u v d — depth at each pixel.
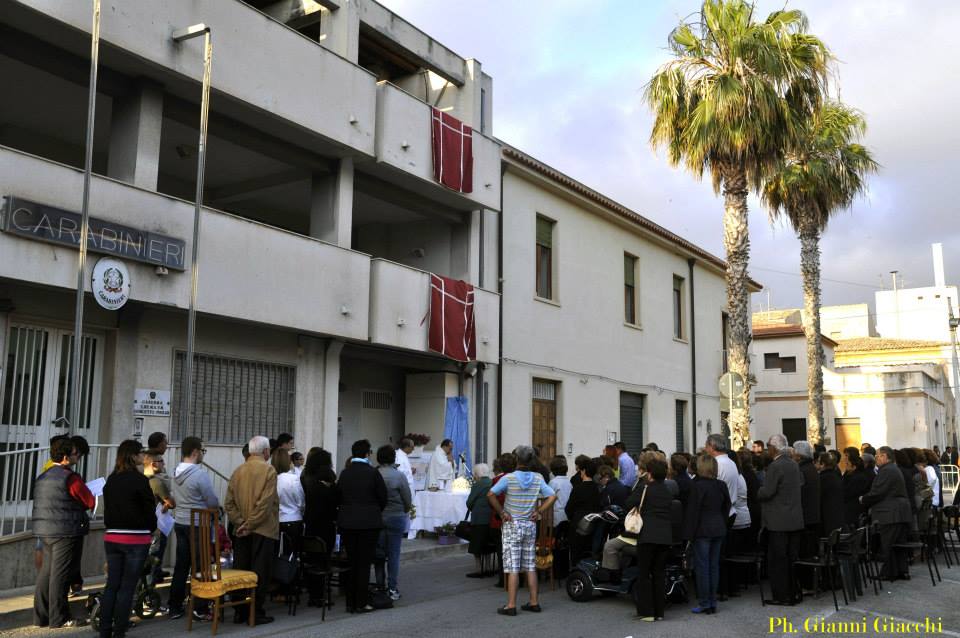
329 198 13.54
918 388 35.66
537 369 18.73
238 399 12.27
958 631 7.95
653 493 8.52
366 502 8.65
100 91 10.52
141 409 10.84
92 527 9.13
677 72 17.19
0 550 8.37
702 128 16.36
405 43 15.26
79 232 9.34
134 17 9.98
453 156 15.27
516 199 18.59
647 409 23.50
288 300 12.02
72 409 8.54
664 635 7.70
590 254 21.31
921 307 61.56
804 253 23.88
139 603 8.15
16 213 8.77
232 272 11.23
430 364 16.02
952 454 22.95
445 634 7.70
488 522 10.55
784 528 9.23
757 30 16.45
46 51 9.82
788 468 9.31
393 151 13.88
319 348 13.59
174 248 10.41
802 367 38.12
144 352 10.98
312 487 8.96
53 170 9.20
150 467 8.53
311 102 12.36
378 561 9.02
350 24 13.57
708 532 8.73
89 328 10.62
